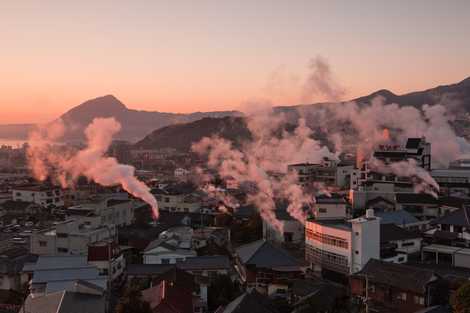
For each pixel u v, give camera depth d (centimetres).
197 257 5444
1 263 5153
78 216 6931
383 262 4644
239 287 4959
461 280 4497
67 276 4547
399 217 6888
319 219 6297
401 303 4212
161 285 4369
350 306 4403
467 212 6044
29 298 4122
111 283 5103
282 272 5194
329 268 5441
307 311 4144
